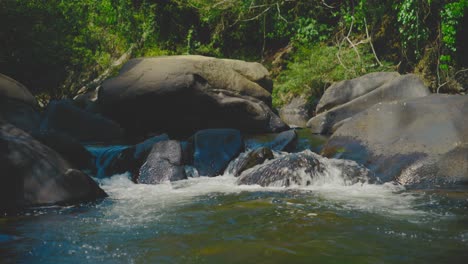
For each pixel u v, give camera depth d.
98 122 8.42
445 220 3.45
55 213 3.86
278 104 14.88
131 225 3.45
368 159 5.60
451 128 5.36
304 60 14.52
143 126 8.88
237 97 9.05
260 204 4.11
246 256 2.68
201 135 6.51
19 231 3.30
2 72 10.10
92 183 4.55
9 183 4.04
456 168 4.97
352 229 3.21
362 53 13.28
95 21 15.99
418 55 11.85
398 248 2.79
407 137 5.56
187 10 17.53
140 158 6.09
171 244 2.95
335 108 9.16
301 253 2.72
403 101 6.18
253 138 8.04
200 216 3.69
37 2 10.86
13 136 4.49
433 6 11.96
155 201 4.39
